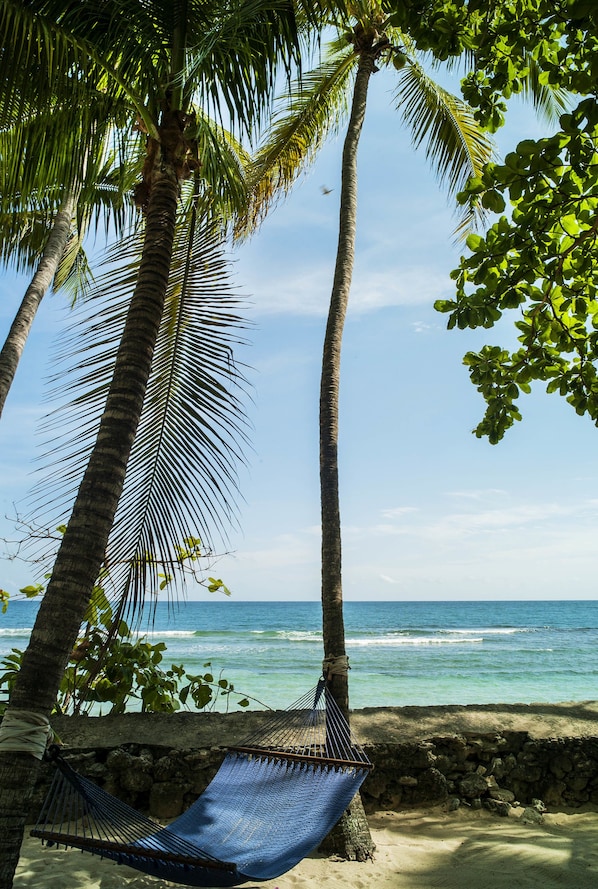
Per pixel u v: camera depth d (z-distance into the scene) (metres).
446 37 3.42
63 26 3.40
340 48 7.26
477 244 3.29
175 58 3.58
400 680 19.06
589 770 5.17
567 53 3.20
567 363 3.67
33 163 4.09
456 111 7.62
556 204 3.05
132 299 3.22
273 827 3.32
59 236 8.39
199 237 4.61
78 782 2.84
